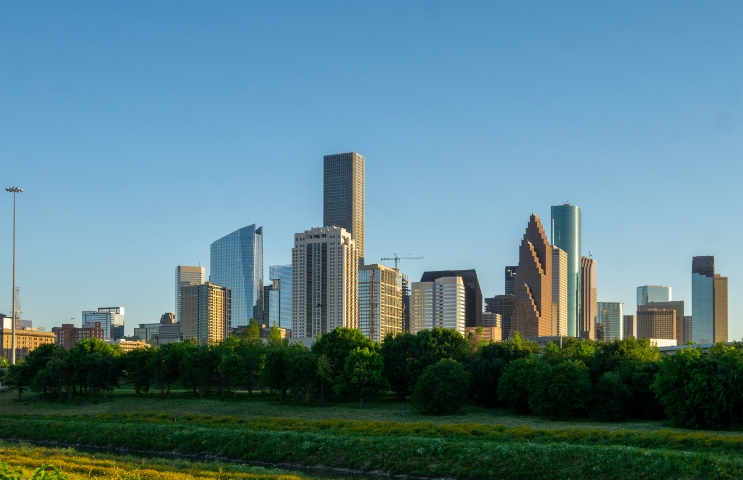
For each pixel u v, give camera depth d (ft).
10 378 570.87
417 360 548.72
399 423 390.01
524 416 446.19
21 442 353.31
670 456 258.37
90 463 261.44
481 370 513.45
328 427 374.43
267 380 517.96
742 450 285.43
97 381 535.60
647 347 554.87
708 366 376.07
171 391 643.86
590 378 492.54
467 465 280.92
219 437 344.90
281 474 263.08
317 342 597.93
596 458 265.75
